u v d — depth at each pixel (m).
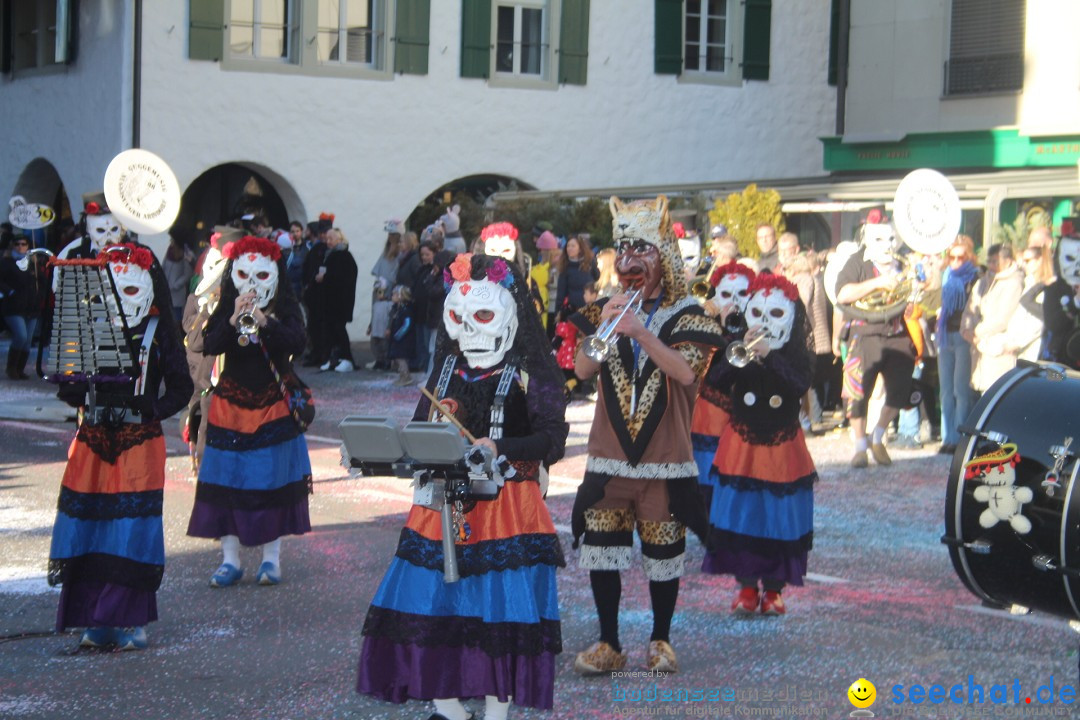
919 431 17.38
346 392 20.81
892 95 29.80
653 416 7.56
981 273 16.05
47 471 13.95
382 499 12.95
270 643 8.29
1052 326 12.52
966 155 27.91
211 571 10.09
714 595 9.58
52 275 7.96
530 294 6.33
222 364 9.64
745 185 26.91
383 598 6.00
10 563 10.14
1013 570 7.01
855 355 14.93
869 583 9.91
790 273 17.19
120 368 7.75
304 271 24.39
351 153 28.61
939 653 8.20
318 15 28.17
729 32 31.75
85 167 28.25
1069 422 6.86
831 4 32.19
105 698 7.25
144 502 7.94
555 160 30.30
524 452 6.04
